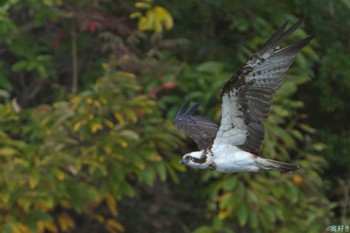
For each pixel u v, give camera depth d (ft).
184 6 48.88
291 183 45.32
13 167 41.63
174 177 44.11
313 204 48.19
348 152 55.31
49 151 42.14
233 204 43.73
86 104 42.45
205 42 50.78
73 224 45.93
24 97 50.21
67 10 45.37
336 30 52.75
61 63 48.98
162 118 47.98
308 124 55.88
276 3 48.37
